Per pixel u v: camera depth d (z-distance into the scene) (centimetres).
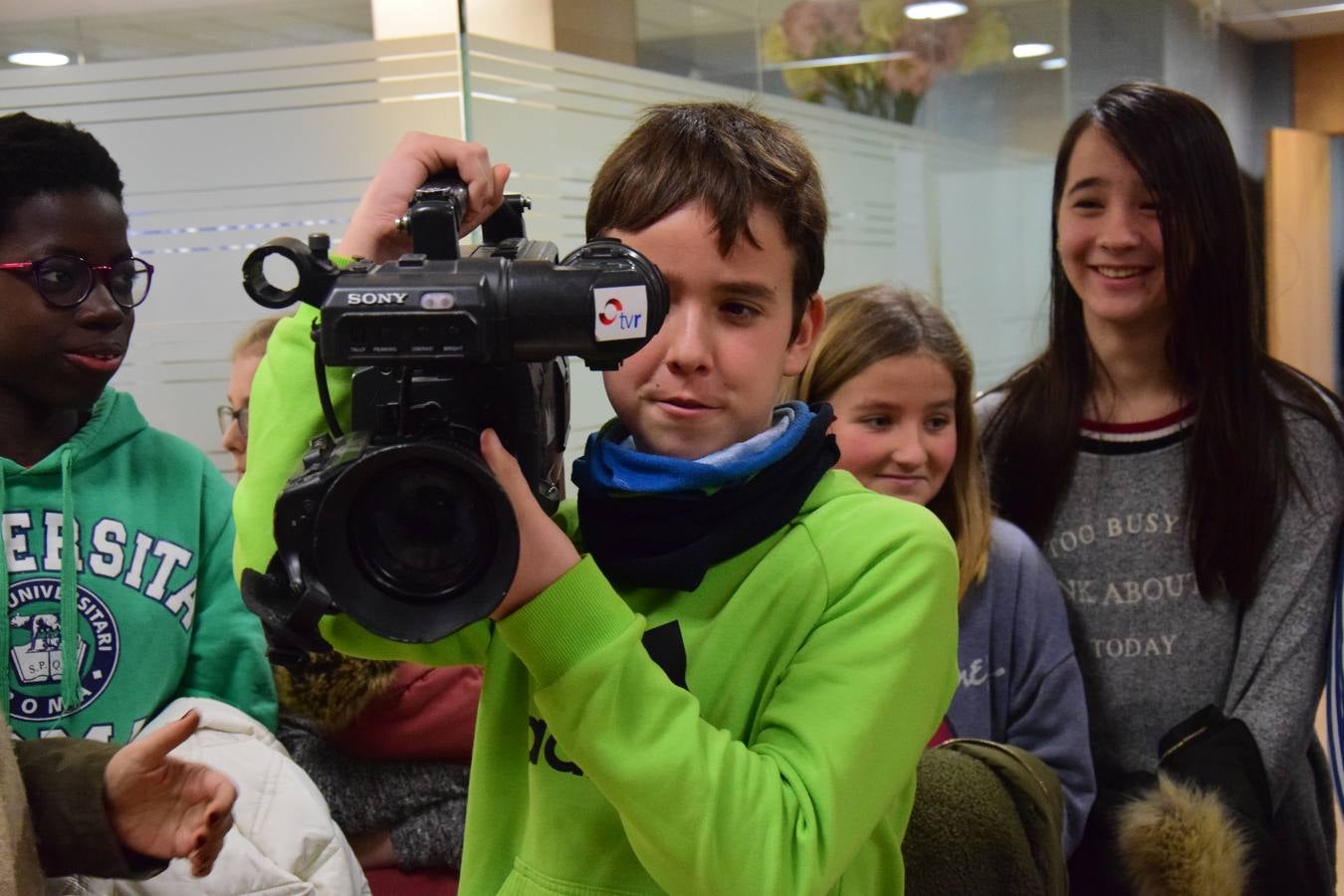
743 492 84
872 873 90
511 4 169
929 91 189
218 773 95
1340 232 211
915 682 82
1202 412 156
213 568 133
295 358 92
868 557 84
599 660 73
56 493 122
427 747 161
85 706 118
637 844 75
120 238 122
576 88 170
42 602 118
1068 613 165
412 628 68
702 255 82
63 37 195
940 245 192
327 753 164
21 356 117
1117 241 156
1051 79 185
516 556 68
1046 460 168
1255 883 139
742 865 72
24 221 115
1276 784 148
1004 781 118
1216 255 154
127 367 195
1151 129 154
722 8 183
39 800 93
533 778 89
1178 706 159
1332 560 154
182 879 105
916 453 151
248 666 132
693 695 81
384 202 93
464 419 74
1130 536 162
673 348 83
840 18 185
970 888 110
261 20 196
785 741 79
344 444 73
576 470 87
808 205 89
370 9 194
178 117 191
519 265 71
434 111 183
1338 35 183
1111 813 149
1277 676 151
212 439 195
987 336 192
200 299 193
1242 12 180
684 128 87
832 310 160
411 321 68
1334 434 156
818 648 82
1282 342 203
